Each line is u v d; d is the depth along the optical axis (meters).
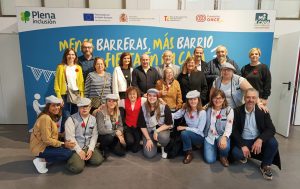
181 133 2.77
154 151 2.87
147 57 3.11
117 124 2.85
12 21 3.85
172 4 3.97
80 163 2.51
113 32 3.51
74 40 3.50
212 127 2.72
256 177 2.47
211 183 2.35
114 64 3.62
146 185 2.31
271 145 2.43
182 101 3.06
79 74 3.15
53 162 2.75
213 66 3.25
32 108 3.67
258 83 3.10
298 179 2.45
